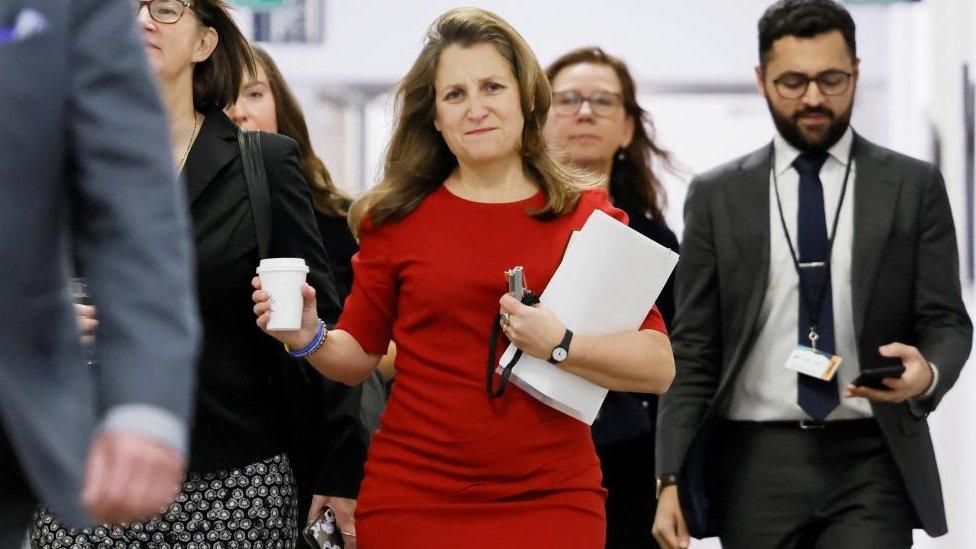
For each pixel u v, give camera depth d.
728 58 26.58
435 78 7.98
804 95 9.81
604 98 12.50
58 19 4.22
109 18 4.30
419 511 7.77
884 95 26.17
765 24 10.03
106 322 4.16
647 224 12.37
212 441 7.89
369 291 8.10
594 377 7.71
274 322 7.61
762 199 9.98
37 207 4.22
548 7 26.64
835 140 9.93
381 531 7.86
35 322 4.27
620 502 11.19
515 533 7.68
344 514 8.84
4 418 4.20
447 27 8.02
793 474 9.71
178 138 8.15
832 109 9.84
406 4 26.77
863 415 9.71
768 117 27.84
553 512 7.73
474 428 7.73
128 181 4.22
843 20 9.88
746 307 9.87
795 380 9.74
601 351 7.63
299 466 8.63
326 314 8.45
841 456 9.71
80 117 4.25
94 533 7.73
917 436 9.71
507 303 7.57
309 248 8.37
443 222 7.93
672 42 26.64
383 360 10.41
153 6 8.01
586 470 7.93
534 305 7.65
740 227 9.95
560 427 7.84
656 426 10.64
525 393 7.79
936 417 18.55
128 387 4.07
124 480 3.96
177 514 7.82
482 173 8.01
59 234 4.36
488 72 7.86
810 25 9.80
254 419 8.06
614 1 26.58
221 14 8.31
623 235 7.70
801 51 9.83
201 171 8.00
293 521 8.35
